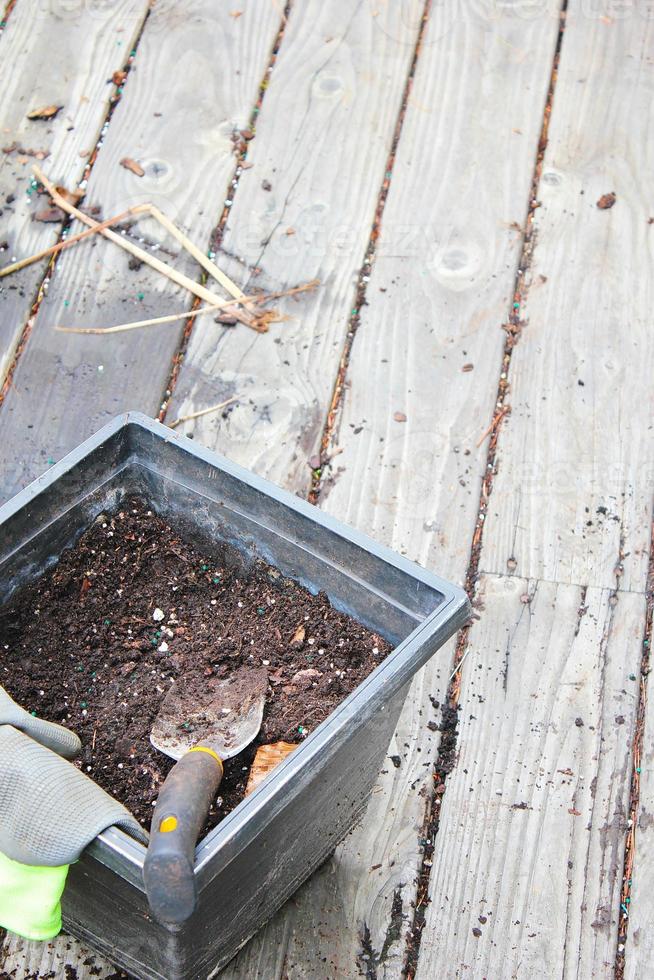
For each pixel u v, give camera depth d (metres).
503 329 2.17
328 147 2.29
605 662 1.98
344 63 2.36
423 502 2.06
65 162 2.27
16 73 2.33
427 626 1.71
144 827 1.72
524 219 2.25
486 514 2.06
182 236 2.22
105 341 2.15
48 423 2.09
